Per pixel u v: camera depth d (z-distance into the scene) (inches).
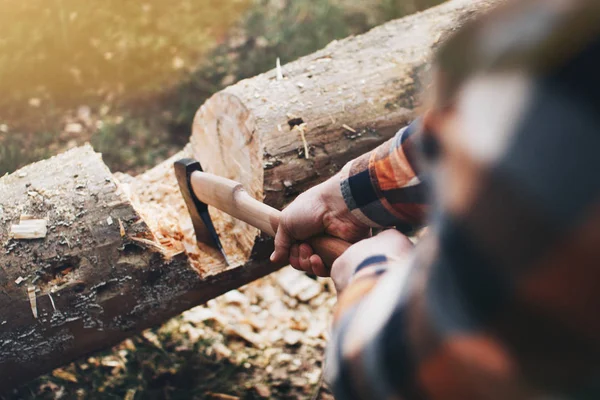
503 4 20.1
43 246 69.9
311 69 85.5
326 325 102.4
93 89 142.2
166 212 86.0
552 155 18.2
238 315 102.6
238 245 82.2
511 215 19.0
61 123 135.9
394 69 84.7
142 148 132.5
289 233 60.8
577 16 17.9
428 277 22.4
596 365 19.6
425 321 22.4
